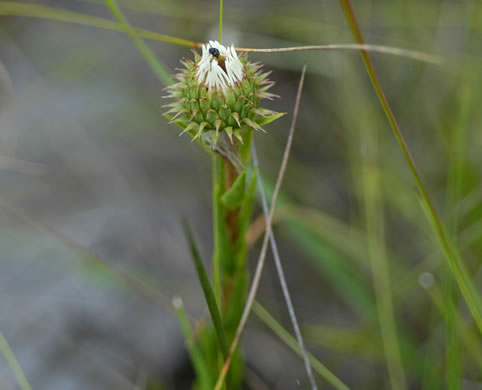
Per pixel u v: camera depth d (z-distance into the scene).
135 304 0.40
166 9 0.49
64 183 0.44
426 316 0.41
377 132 0.45
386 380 0.40
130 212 0.43
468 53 0.44
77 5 0.62
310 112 0.54
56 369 0.38
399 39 0.50
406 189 0.42
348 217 0.47
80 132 0.49
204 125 0.33
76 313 0.40
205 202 0.47
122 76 0.55
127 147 0.49
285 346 0.41
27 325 0.39
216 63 0.33
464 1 0.45
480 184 0.41
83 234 0.42
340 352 0.41
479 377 0.38
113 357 0.39
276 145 0.51
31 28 0.59
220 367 0.36
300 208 0.40
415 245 0.44
